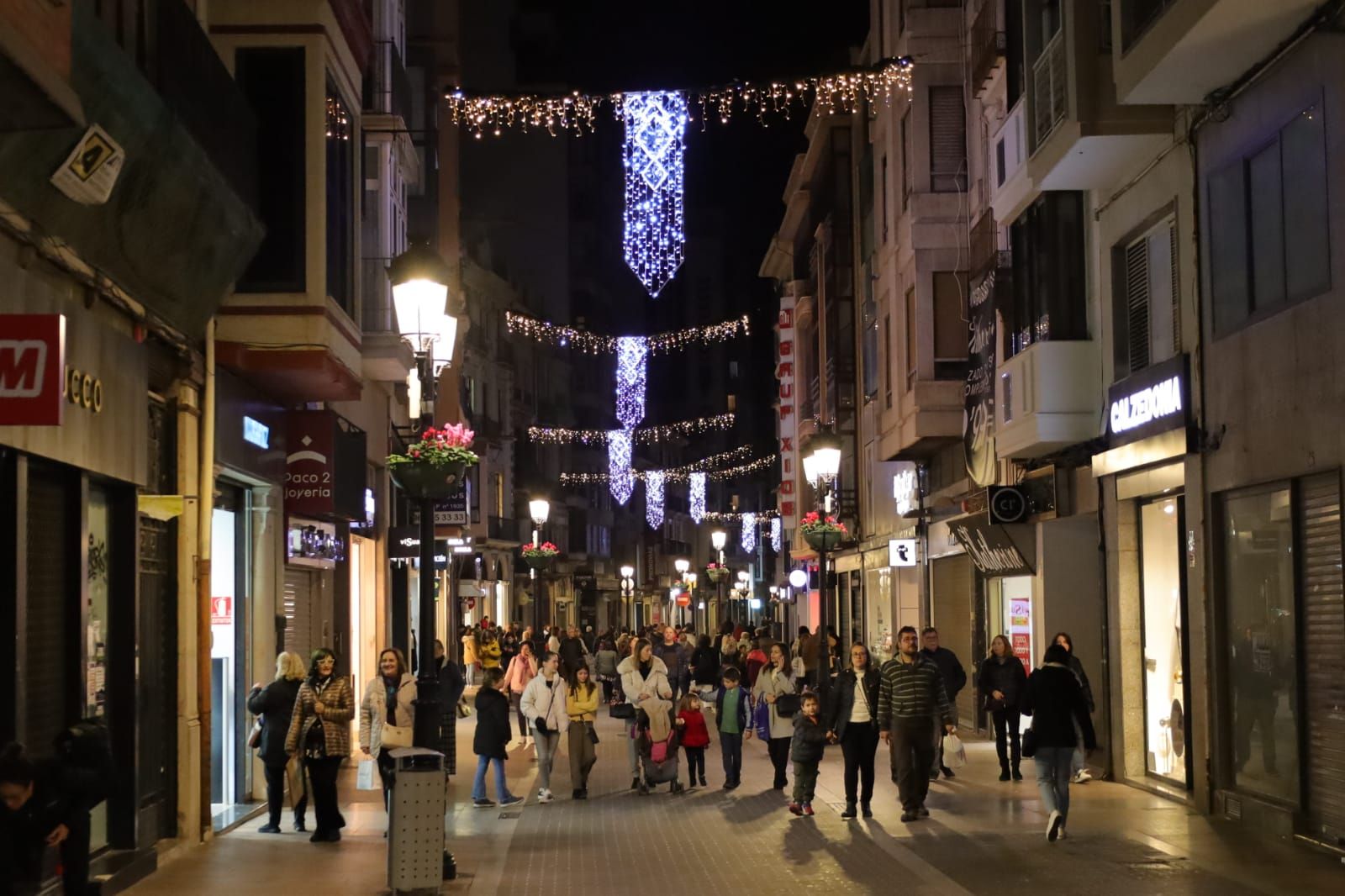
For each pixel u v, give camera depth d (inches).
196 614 601.0
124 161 456.4
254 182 644.7
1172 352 699.4
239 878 500.7
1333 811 528.7
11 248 408.5
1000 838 575.8
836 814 670.5
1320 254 530.0
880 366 1354.6
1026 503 898.7
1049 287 807.1
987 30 994.7
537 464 3056.1
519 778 866.8
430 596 506.6
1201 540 638.5
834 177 1747.0
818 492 841.5
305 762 592.1
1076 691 568.7
